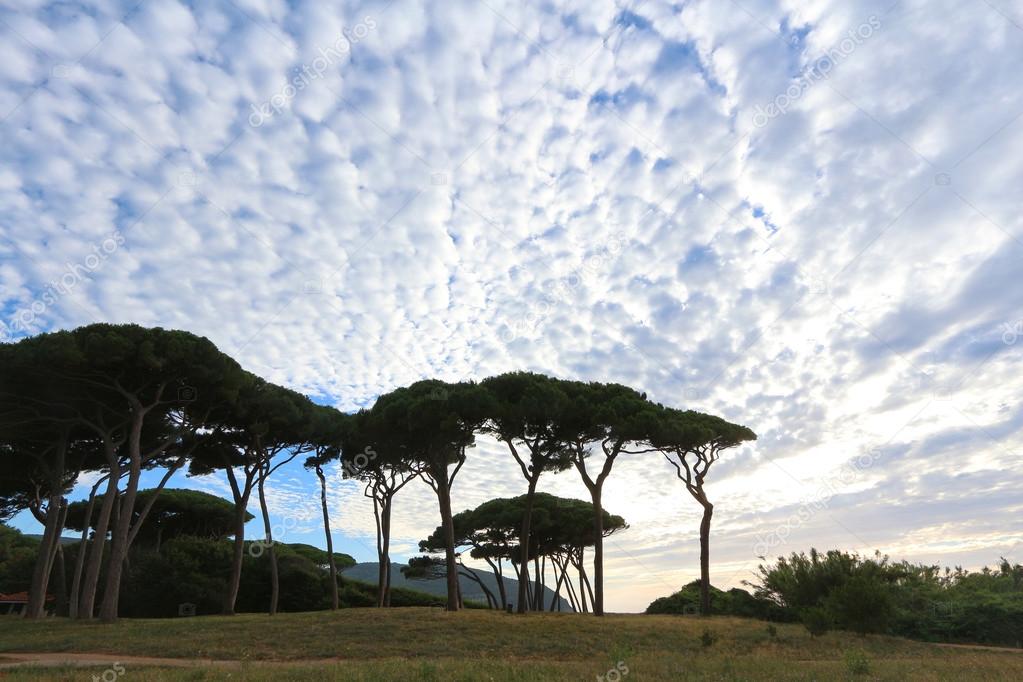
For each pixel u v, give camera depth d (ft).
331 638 71.72
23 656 61.52
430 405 102.58
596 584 106.01
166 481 109.50
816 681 42.70
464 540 160.04
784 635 78.48
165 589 139.74
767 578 103.81
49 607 169.58
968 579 107.45
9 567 177.78
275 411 118.21
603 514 152.76
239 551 118.52
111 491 99.09
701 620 96.27
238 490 120.98
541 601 158.81
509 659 61.31
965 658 59.98
